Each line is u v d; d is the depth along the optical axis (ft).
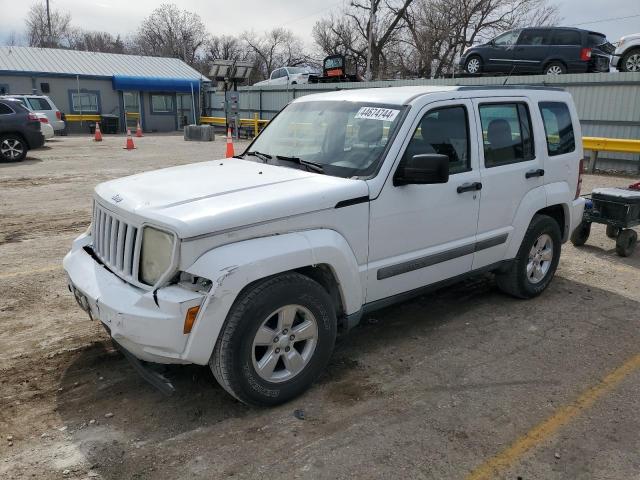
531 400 11.75
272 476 9.28
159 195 11.14
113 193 11.70
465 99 14.39
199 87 111.55
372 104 13.76
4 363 12.85
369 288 12.57
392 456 9.84
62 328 14.75
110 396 11.60
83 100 103.86
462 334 14.94
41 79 99.30
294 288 10.75
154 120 111.55
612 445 10.29
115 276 10.99
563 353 13.93
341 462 9.65
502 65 59.41
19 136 50.39
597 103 50.52
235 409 11.21
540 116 16.66
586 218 23.04
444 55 137.59
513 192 15.70
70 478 9.16
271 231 10.61
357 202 11.83
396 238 12.82
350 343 14.30
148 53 233.35
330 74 84.79
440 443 10.23
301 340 11.32
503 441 10.34
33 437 10.21
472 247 14.78
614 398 11.88
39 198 32.89
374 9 127.75
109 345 13.84
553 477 9.42
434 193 13.38
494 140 15.23
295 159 13.58
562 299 17.70
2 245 22.56
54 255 21.24
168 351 9.87
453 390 12.09
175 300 9.60
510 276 16.88
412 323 15.64
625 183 41.37
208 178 12.42
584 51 54.24
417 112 13.08
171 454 9.80
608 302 17.49
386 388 12.12
